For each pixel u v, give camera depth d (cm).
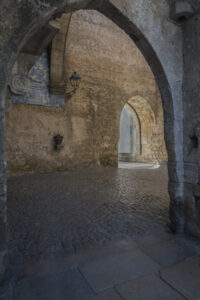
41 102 845
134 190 529
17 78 553
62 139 880
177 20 264
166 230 283
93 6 226
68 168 919
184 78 267
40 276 185
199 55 246
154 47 247
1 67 165
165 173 847
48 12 180
